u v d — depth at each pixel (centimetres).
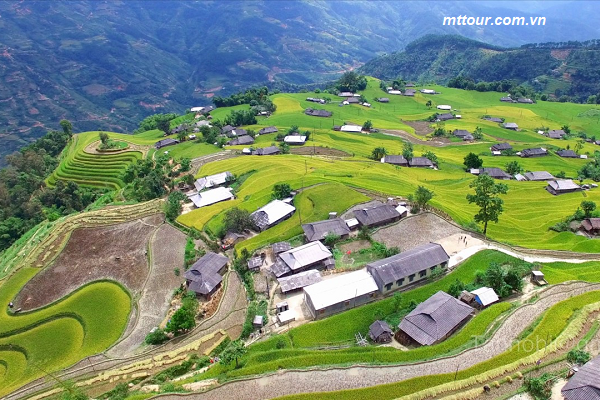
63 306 8581
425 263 7994
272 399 5409
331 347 6581
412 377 5606
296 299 7944
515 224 12019
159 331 7425
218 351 6938
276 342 6731
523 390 5144
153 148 19575
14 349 7700
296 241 9700
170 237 10794
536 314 6644
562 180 15125
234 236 10106
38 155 19538
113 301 8656
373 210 10112
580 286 7338
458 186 15150
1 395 6588
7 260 10988
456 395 5181
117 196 14675
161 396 5647
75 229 11375
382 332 6631
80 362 7050
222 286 8681
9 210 14950
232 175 14450
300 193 11994
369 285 7650
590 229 11344
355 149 19475
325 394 5412
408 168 17075
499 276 7381
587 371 4900
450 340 6256
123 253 10294
